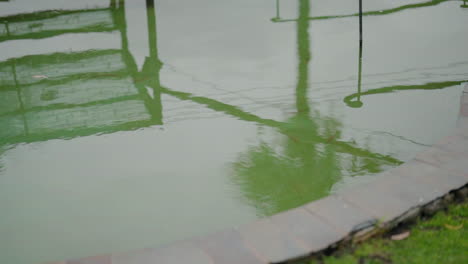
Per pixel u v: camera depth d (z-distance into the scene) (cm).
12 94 532
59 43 715
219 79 558
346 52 636
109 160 389
